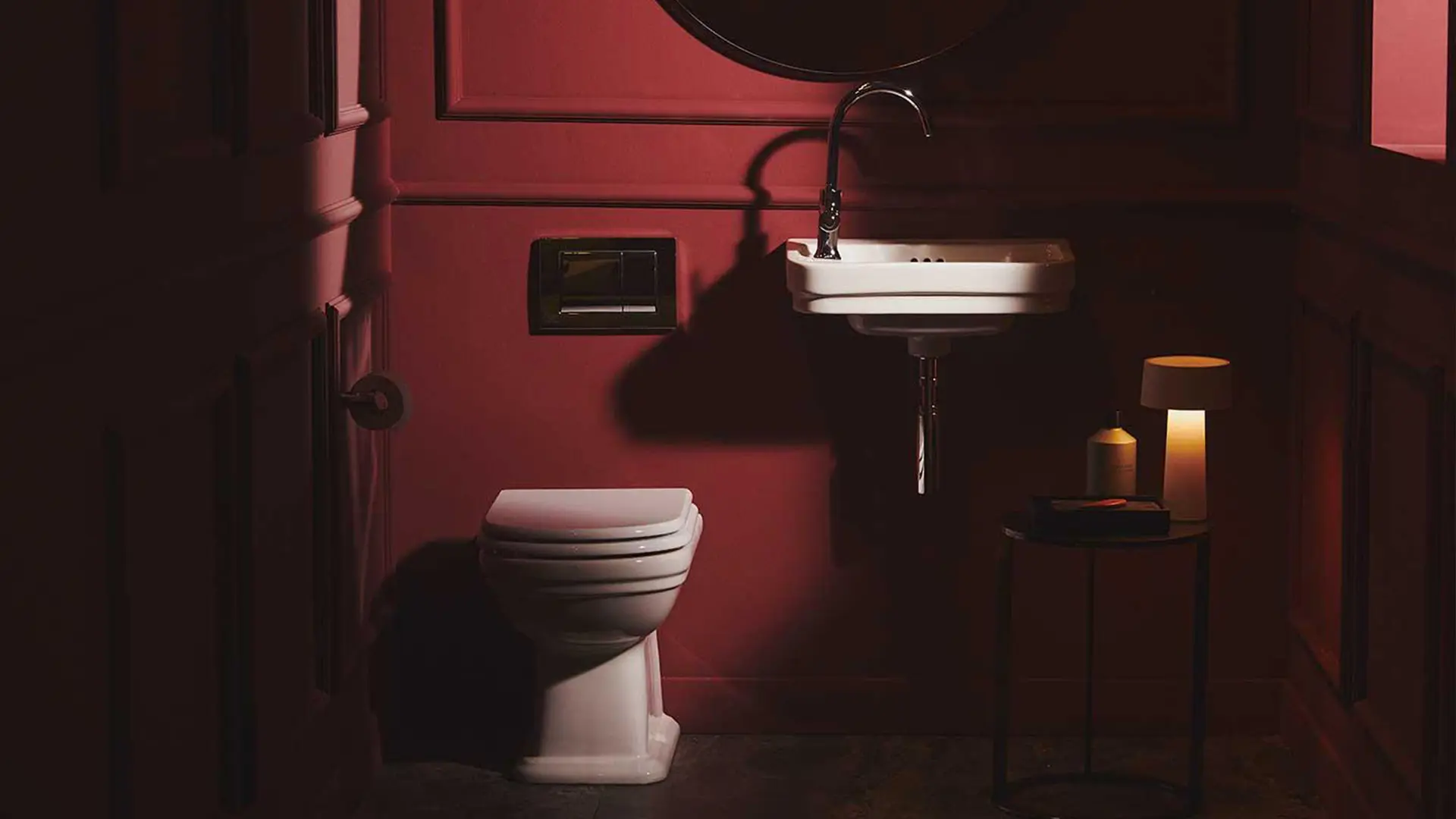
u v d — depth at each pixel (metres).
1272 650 3.34
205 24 2.18
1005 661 3.00
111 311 1.81
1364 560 2.72
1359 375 2.73
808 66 3.22
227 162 2.25
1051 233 3.25
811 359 3.30
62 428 1.73
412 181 3.26
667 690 3.38
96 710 1.84
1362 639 2.74
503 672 3.36
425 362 3.31
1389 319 2.57
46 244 1.67
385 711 3.29
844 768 3.21
